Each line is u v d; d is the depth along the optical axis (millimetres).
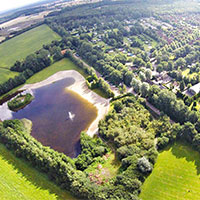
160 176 73438
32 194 72438
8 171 82562
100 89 136500
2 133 96125
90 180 73938
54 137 105062
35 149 82438
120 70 144875
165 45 183375
